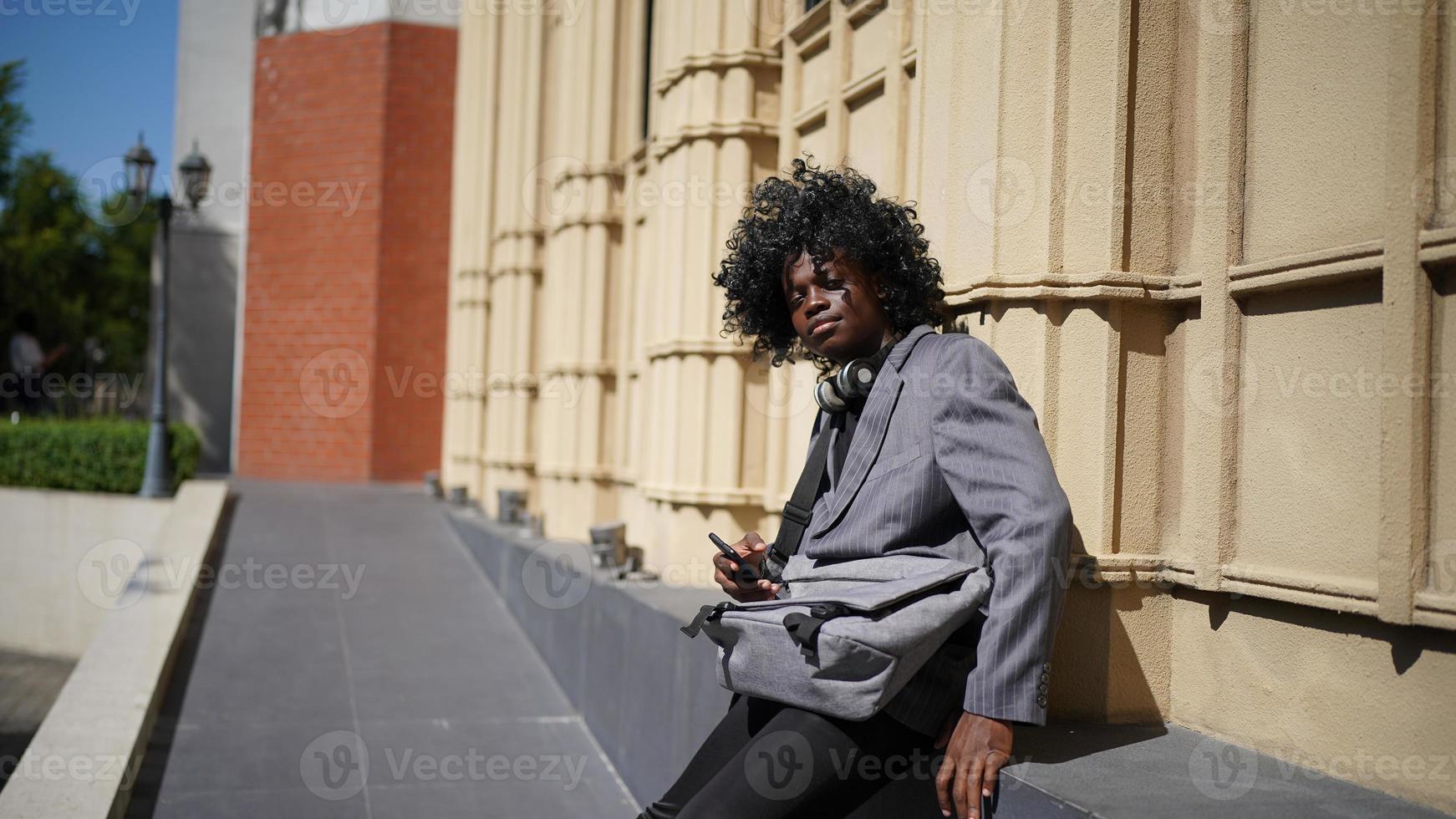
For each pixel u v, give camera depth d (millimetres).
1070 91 2723
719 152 5434
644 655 4773
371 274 15633
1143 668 2678
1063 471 2711
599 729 5629
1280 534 2383
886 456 2270
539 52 10234
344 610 8008
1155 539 2703
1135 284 2639
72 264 24391
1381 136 2152
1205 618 2586
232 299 17750
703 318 5410
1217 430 2510
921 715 2117
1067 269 2711
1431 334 2020
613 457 7688
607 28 7777
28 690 9695
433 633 7574
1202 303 2562
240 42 17609
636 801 4867
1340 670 2213
